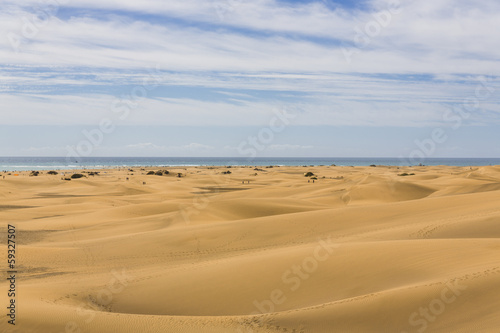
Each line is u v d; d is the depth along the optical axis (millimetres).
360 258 18969
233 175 132125
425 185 68188
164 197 71125
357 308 13281
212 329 12883
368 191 63031
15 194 78438
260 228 33281
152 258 27297
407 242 20641
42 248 29453
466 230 26250
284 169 183625
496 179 84250
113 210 51594
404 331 11969
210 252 28344
